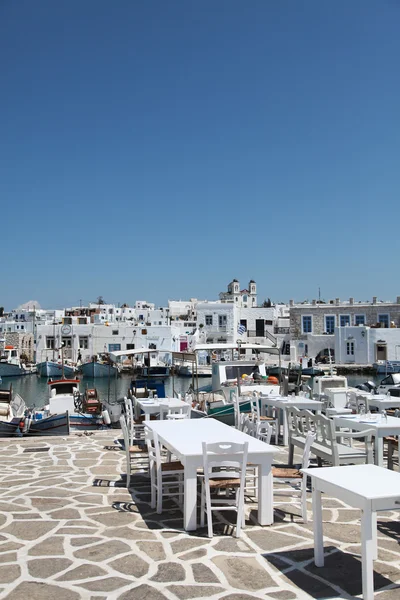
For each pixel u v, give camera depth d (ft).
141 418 45.09
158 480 23.59
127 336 214.69
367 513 14.69
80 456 36.19
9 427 55.11
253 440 24.08
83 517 22.89
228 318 225.76
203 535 20.58
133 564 17.72
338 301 220.23
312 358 189.57
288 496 25.71
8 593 15.64
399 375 93.61
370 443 27.45
